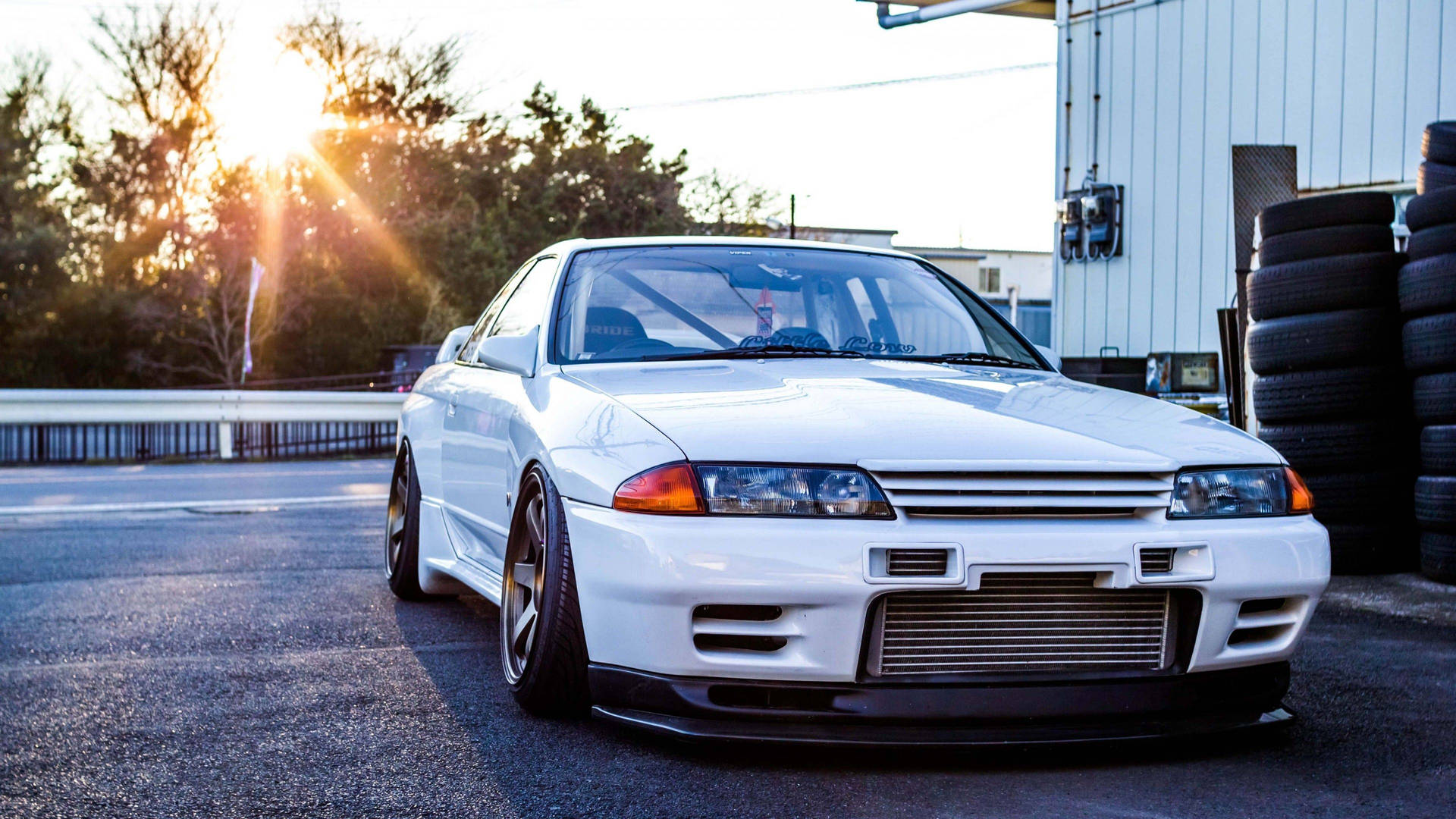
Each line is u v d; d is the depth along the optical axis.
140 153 31.09
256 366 30.98
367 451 16.38
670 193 39.50
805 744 2.69
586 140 39.78
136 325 30.25
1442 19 7.68
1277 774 2.79
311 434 19.55
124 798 2.73
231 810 2.64
